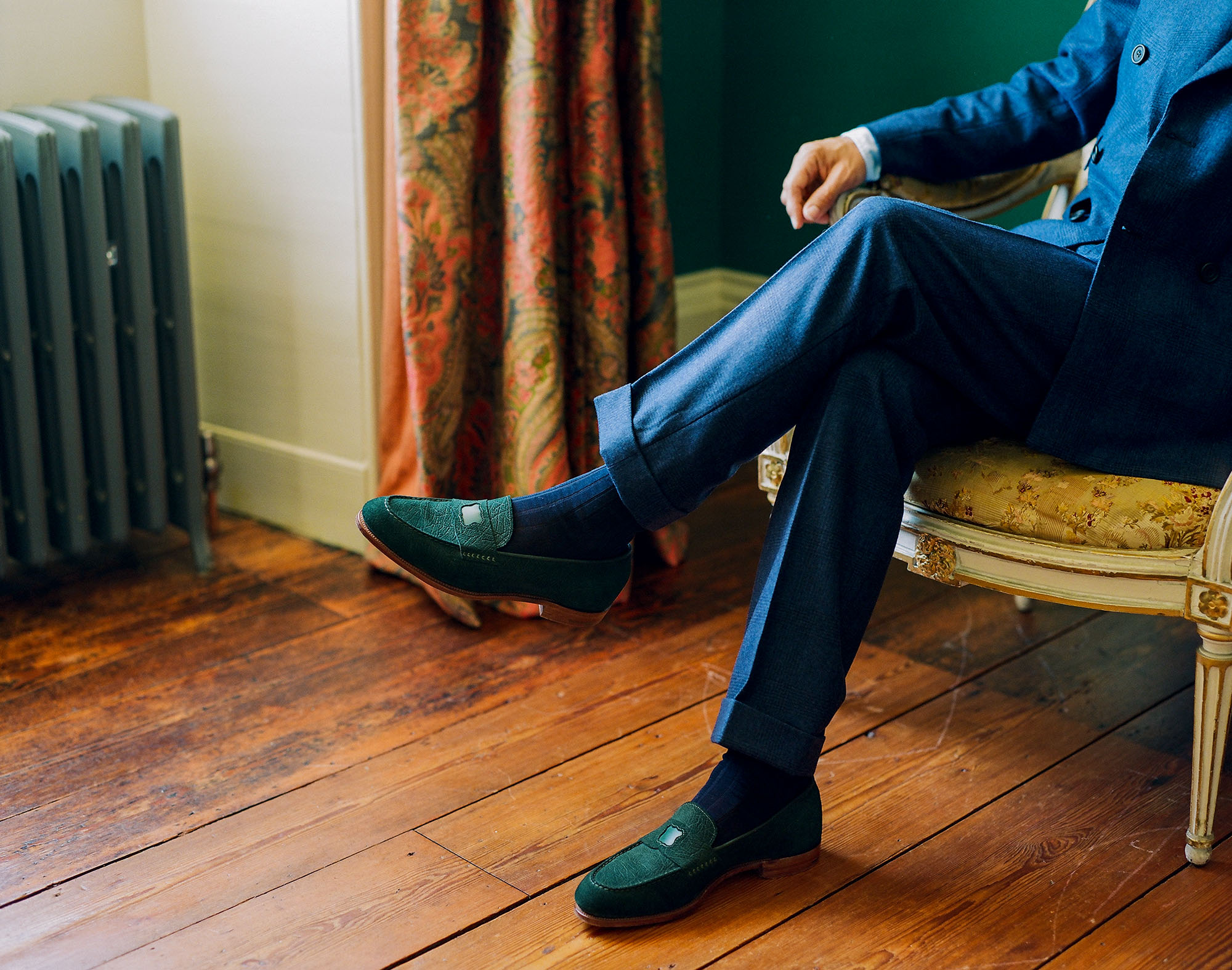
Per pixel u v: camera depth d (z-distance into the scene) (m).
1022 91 1.68
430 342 1.93
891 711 1.70
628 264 2.08
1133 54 1.48
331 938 1.25
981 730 1.66
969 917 1.29
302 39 2.00
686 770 1.56
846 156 1.62
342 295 2.09
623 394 1.34
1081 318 1.30
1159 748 1.62
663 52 2.58
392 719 1.67
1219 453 1.33
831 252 1.27
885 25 2.43
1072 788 1.53
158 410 2.02
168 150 1.93
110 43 2.19
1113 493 1.31
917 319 1.27
